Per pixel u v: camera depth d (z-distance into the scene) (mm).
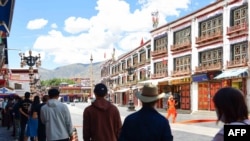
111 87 83938
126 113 38656
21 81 54812
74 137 10422
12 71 55594
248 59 30188
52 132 8086
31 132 12133
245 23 30594
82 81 145125
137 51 62188
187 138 16391
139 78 59969
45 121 8203
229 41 32938
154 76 48531
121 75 75062
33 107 12008
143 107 4629
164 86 46250
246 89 30297
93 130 6629
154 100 4582
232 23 32844
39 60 35000
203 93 37062
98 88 6793
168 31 45031
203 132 18656
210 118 28484
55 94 8344
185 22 40719
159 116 4535
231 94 3078
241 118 3045
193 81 38219
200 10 37625
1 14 9570
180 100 41906
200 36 37812
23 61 34219
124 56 72500
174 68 43719
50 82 162750
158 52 47281
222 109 3090
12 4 9188
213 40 35312
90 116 6695
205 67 35969
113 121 6715
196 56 38375
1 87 26844
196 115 33188
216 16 35094
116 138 6715
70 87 130250
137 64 60594
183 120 26641
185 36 41000
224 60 33594
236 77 30328
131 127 4496
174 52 43375
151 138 4379
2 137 16766
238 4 31719
